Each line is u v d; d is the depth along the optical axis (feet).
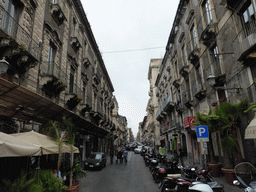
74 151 27.50
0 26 26.11
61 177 25.05
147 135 242.37
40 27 37.68
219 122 27.89
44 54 38.93
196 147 52.70
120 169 50.14
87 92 72.49
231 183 25.55
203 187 15.84
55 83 38.91
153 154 60.85
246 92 27.96
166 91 98.12
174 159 37.42
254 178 20.29
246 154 27.94
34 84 34.40
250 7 27.99
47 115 34.37
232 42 31.83
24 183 15.83
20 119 29.81
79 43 59.88
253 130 19.66
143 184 30.53
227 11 33.42
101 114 87.04
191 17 52.85
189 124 49.16
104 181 33.65
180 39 63.87
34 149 18.98
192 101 54.29
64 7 51.60
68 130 27.37
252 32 27.02
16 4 30.99
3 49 25.12
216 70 37.76
